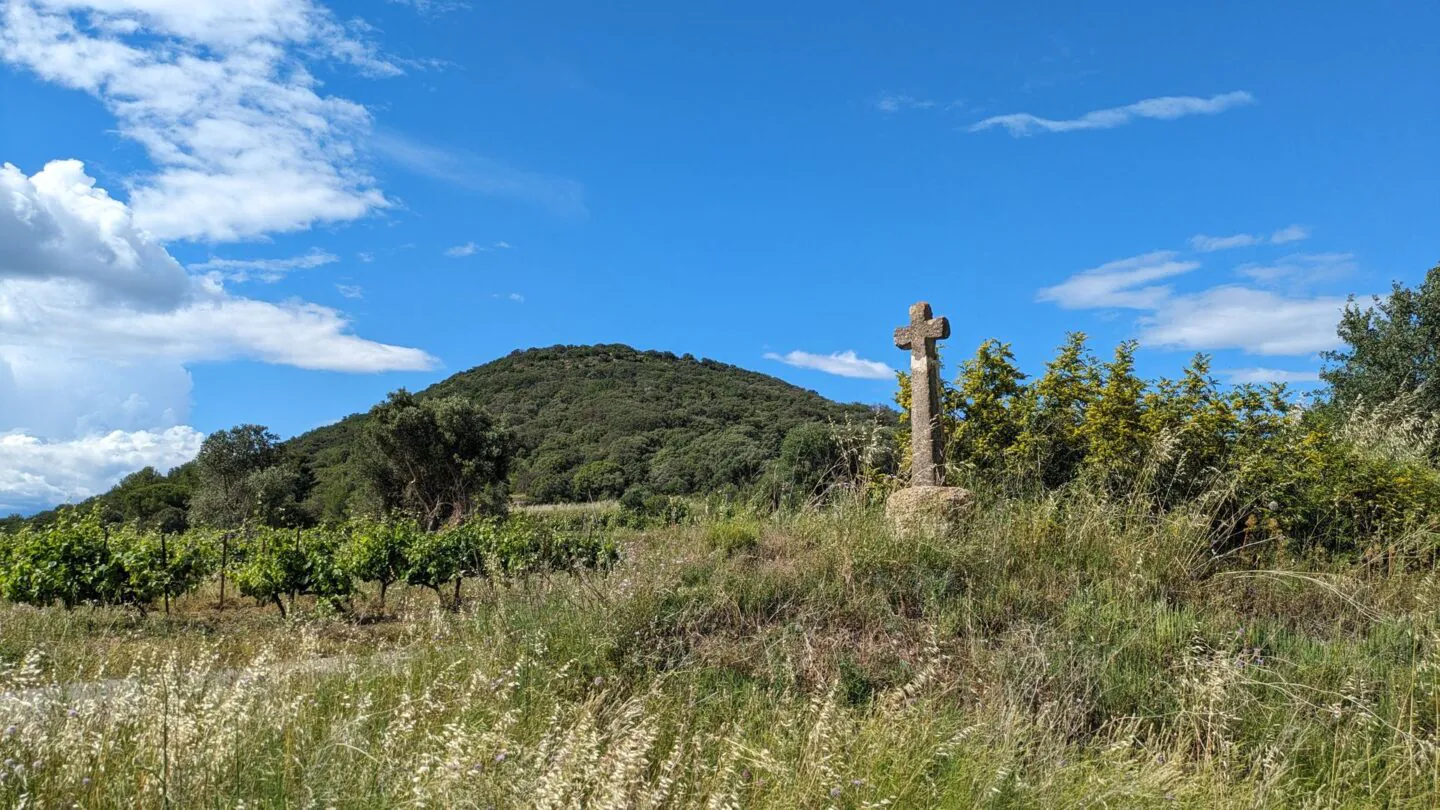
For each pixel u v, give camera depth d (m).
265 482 39.59
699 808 3.75
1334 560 7.57
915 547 6.79
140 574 11.00
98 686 4.39
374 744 3.96
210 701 4.14
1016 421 11.84
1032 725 4.72
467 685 4.81
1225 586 6.66
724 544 7.38
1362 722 4.80
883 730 4.37
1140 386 10.98
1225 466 8.68
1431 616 5.92
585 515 11.64
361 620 11.05
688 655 5.58
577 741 3.95
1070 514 7.42
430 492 37.12
